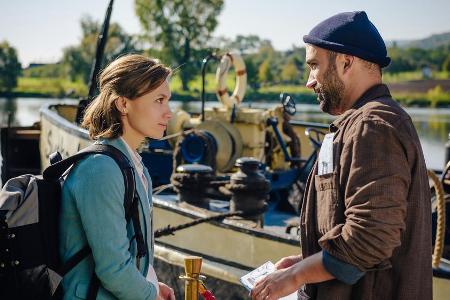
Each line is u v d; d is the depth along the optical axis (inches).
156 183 297.4
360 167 83.9
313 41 91.3
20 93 1562.5
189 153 275.6
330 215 87.9
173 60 1283.2
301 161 291.6
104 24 333.7
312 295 92.7
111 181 84.6
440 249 153.9
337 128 90.9
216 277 196.9
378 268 86.0
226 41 1296.8
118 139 89.4
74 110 423.2
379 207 82.0
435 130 765.9
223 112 305.4
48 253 85.0
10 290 83.9
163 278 212.4
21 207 84.0
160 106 90.1
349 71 90.4
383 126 84.2
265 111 298.0
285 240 183.0
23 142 389.1
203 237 205.3
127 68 89.1
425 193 88.3
